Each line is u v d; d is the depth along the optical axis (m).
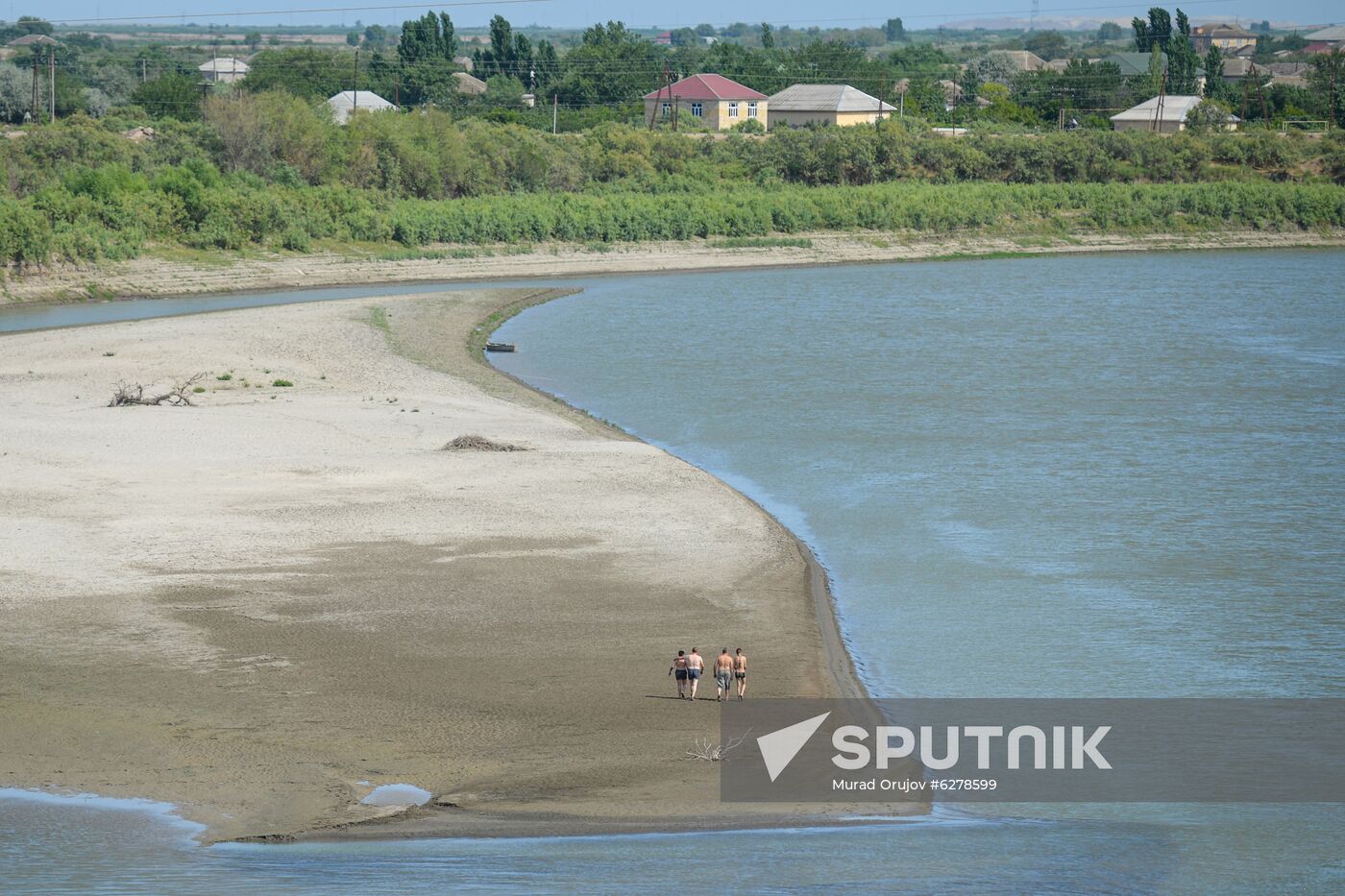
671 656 71.19
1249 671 72.12
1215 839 53.22
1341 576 87.81
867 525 98.88
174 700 63.84
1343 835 53.78
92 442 114.81
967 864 49.16
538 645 71.88
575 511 97.31
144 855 48.47
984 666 72.50
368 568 83.50
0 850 48.91
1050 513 102.38
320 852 48.97
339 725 61.56
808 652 72.44
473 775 57.03
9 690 64.75
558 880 45.94
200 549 86.25
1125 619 79.75
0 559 83.38
